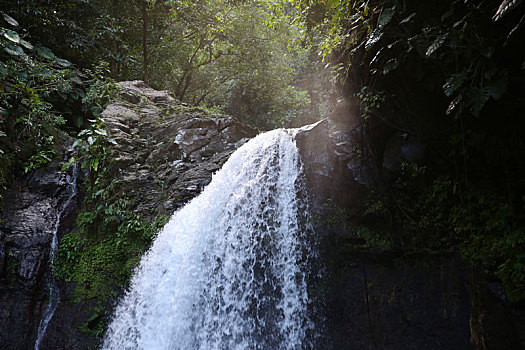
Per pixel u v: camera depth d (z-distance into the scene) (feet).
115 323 16.65
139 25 37.37
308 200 15.99
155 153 21.02
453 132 12.83
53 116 21.90
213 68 48.75
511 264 11.25
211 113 26.43
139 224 17.99
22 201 18.06
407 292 13.67
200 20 39.73
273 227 16.15
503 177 12.21
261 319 15.14
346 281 14.83
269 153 17.52
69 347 16.06
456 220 13.01
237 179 17.81
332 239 15.25
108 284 17.34
